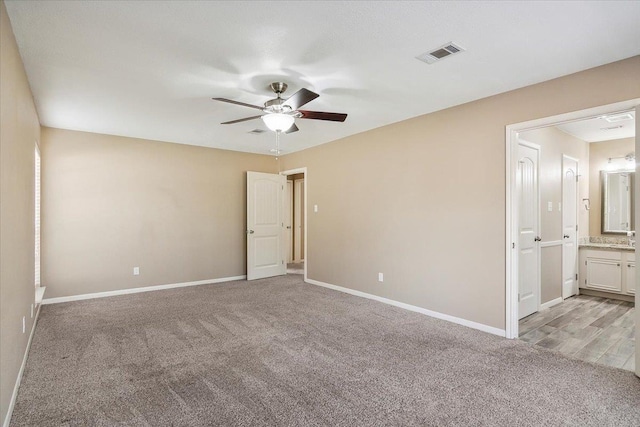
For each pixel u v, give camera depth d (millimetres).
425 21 2113
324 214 5641
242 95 3359
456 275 3744
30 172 3148
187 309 4285
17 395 2277
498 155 3381
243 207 6379
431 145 3992
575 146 5074
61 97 3398
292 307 4379
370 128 4723
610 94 2688
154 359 2834
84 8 1958
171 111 3871
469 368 2678
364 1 1910
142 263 5262
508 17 2068
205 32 2232
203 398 2248
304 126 4609
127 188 5137
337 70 2820
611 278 4820
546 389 2365
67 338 3285
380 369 2658
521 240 3906
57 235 4598
